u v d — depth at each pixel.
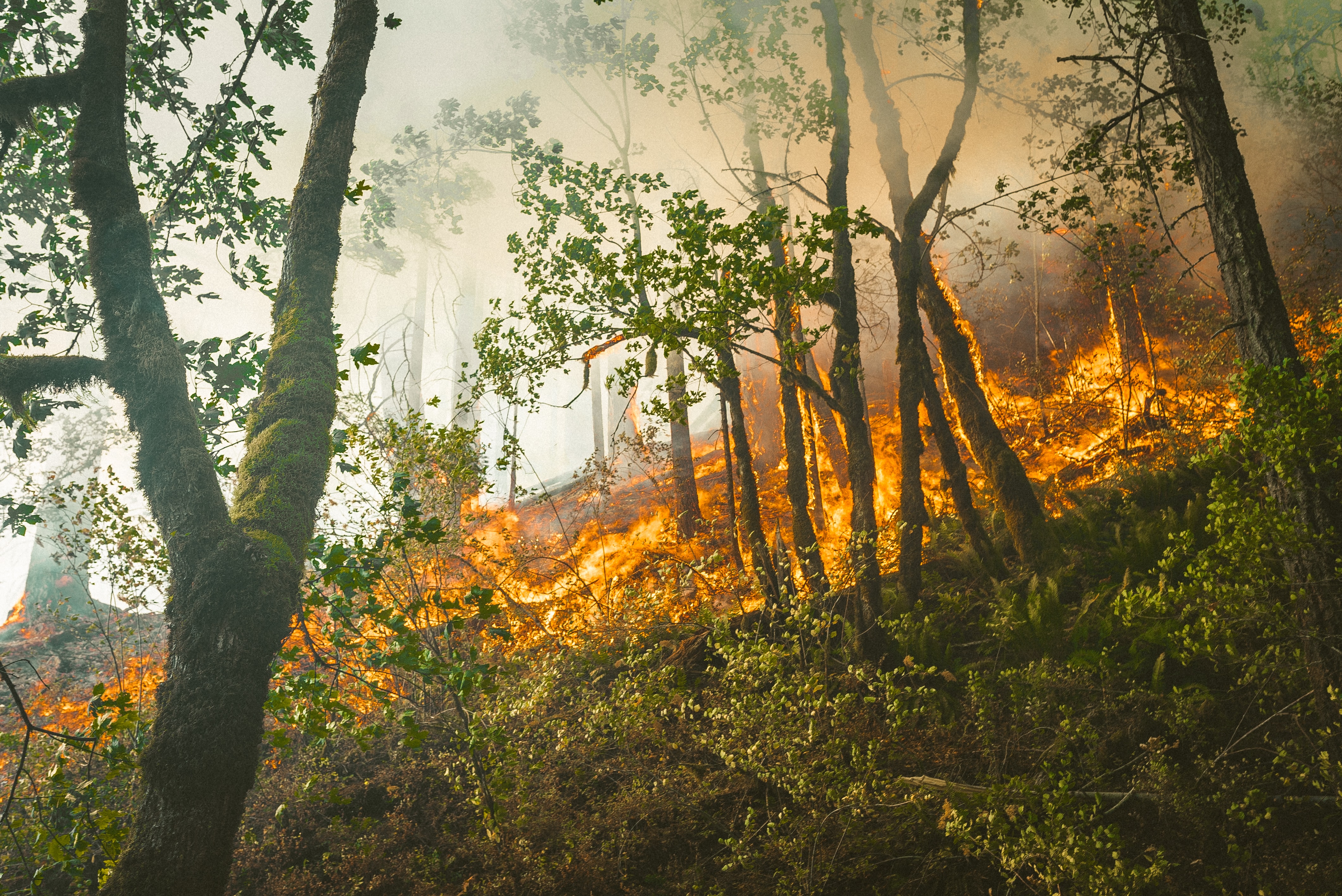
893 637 8.01
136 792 7.01
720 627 6.87
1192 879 5.29
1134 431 13.78
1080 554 9.10
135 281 5.48
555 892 6.26
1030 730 6.50
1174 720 6.20
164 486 5.09
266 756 8.35
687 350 8.19
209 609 4.76
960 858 5.66
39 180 7.84
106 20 5.96
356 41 6.43
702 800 6.72
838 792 5.75
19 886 6.69
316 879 6.86
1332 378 4.81
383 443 8.34
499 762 6.92
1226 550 5.20
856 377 8.91
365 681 5.82
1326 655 5.27
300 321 5.77
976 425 10.34
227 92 7.83
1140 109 6.48
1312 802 5.33
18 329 7.59
